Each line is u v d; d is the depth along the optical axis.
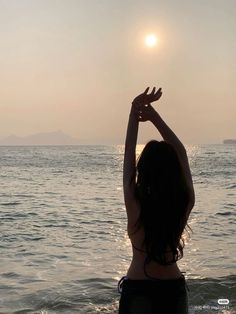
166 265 3.42
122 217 17.80
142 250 3.45
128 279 3.46
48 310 7.07
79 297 7.65
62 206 21.33
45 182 35.31
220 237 13.24
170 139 3.64
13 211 19.44
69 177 40.44
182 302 3.45
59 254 11.02
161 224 3.37
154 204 3.38
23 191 28.53
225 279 8.55
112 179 38.34
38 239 13.05
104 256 10.81
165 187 3.38
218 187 30.34
